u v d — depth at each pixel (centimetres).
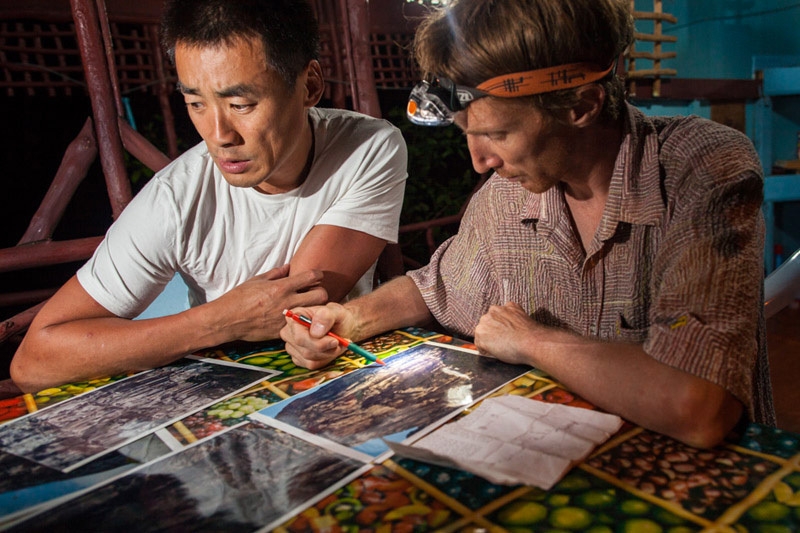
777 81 478
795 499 72
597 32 98
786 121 499
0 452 99
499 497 76
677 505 72
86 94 243
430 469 83
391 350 135
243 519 75
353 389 113
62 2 225
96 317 149
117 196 221
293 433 97
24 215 332
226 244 165
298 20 136
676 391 87
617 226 119
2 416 115
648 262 119
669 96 432
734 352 89
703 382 87
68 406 118
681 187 110
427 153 387
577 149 114
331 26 263
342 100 271
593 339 108
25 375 142
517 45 95
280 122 136
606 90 108
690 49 622
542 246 134
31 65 223
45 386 140
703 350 89
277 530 72
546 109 101
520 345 114
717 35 602
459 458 84
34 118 321
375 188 171
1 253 205
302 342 126
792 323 326
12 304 262
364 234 171
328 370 125
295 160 157
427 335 143
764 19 579
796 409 244
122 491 84
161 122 322
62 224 338
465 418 96
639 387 92
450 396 107
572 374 102
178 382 125
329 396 111
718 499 73
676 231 105
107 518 78
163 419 107
